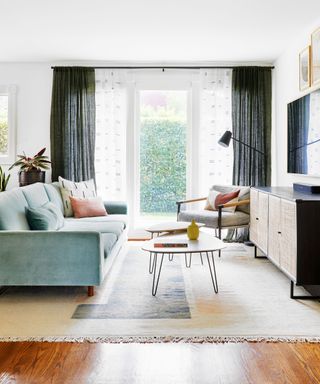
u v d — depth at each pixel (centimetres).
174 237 350
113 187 551
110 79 543
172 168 566
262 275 368
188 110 557
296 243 290
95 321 261
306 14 382
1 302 298
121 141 552
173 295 311
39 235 295
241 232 528
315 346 227
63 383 190
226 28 420
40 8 368
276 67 532
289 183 482
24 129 549
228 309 282
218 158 547
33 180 498
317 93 368
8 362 210
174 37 448
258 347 226
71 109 532
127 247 492
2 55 515
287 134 462
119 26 414
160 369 202
